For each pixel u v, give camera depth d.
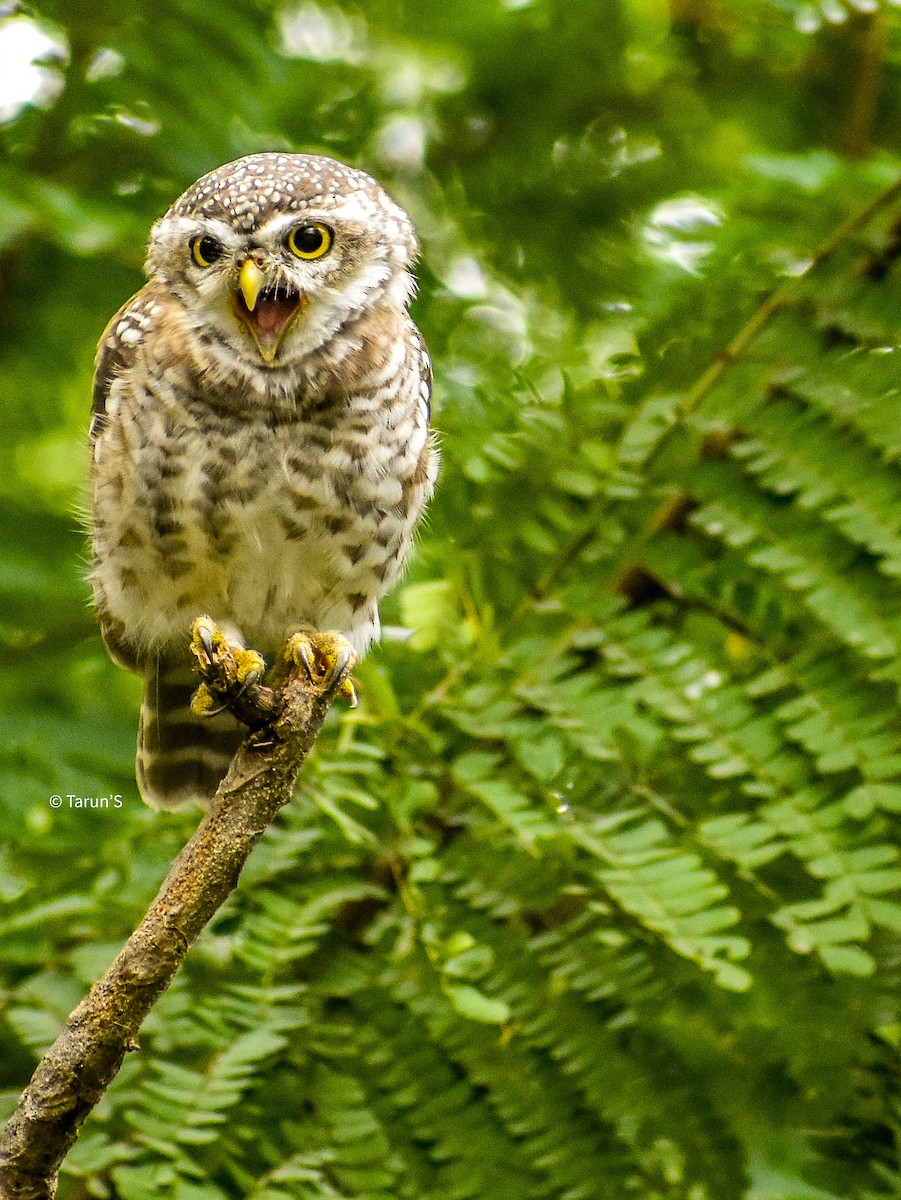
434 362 8.07
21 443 8.96
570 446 7.41
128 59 7.91
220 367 6.65
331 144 9.12
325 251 6.82
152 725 7.29
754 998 6.41
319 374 6.72
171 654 7.22
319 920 6.42
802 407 7.04
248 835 4.58
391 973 6.31
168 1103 5.77
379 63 9.27
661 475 7.12
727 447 7.09
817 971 6.39
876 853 6.02
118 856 6.80
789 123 9.39
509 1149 6.08
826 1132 6.28
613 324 8.66
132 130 8.48
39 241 8.33
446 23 9.21
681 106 9.43
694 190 8.94
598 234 9.10
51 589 7.66
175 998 6.15
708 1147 6.14
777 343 7.13
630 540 7.11
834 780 6.40
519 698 6.73
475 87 9.41
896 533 6.43
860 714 6.32
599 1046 6.16
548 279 8.93
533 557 7.38
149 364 6.70
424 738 6.87
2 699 7.52
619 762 6.59
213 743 7.30
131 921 6.46
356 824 6.43
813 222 7.78
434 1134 6.08
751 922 6.45
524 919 6.49
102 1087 4.30
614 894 5.90
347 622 7.23
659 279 8.06
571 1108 6.11
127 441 6.71
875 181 7.68
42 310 8.66
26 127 8.54
